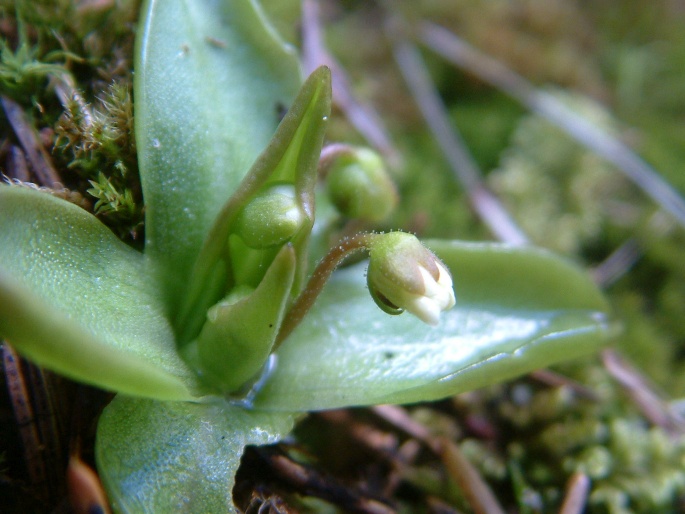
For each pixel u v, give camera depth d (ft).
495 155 0.28
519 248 0.16
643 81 0.32
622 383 0.20
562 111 0.28
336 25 0.30
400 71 0.30
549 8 0.32
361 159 0.16
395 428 0.18
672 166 0.28
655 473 0.18
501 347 0.15
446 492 0.17
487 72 0.29
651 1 0.35
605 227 0.26
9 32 0.16
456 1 0.31
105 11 0.17
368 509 0.15
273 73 0.16
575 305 0.16
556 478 0.18
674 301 0.24
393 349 0.15
